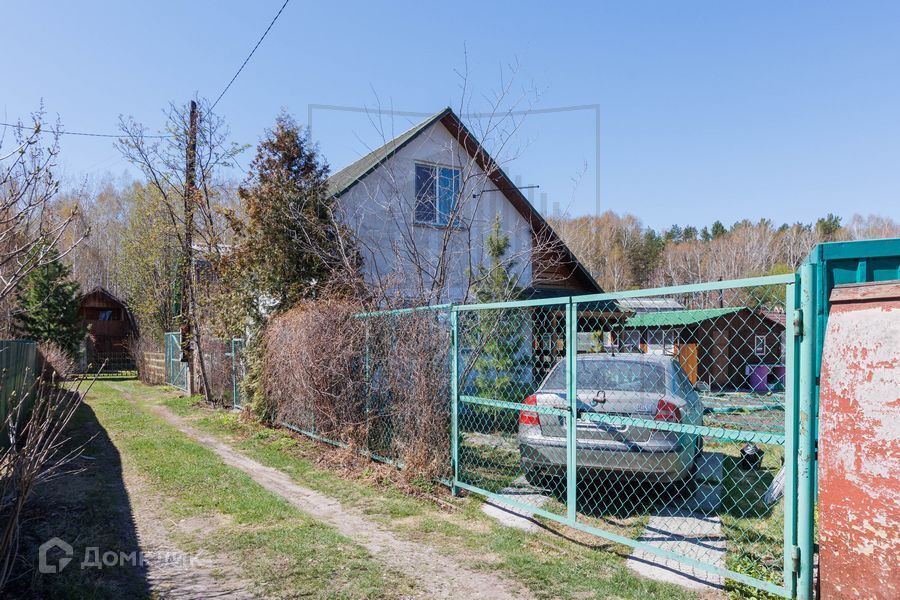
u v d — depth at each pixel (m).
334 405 8.28
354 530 5.15
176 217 17.05
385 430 7.31
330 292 10.30
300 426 9.56
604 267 51.84
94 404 14.79
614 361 6.17
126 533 4.95
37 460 3.84
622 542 4.42
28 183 4.11
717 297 17.83
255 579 4.03
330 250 11.97
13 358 8.32
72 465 7.45
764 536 4.84
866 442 3.00
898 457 2.88
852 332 3.13
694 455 5.91
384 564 4.34
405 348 6.85
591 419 4.74
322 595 3.80
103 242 39.34
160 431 10.43
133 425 11.12
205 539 4.82
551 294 15.53
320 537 4.87
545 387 6.27
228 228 14.53
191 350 16.66
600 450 5.38
